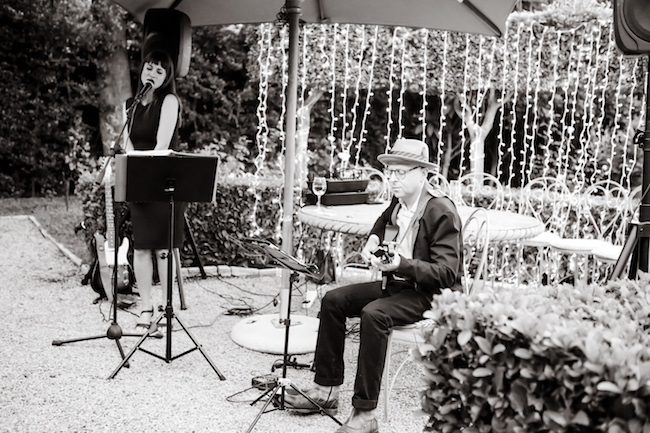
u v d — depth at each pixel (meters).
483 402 2.00
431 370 2.12
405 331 3.18
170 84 4.59
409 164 3.26
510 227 4.03
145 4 5.32
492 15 5.24
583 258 6.37
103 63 10.59
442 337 2.09
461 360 2.10
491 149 9.95
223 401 3.47
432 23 5.66
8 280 5.96
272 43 7.99
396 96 10.04
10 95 10.62
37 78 10.69
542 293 2.43
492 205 6.88
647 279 2.61
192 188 3.81
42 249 7.47
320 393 3.32
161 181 3.72
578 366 1.76
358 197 4.91
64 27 10.21
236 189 6.63
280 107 10.65
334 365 3.32
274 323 4.62
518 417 1.89
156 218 4.43
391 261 3.03
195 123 10.77
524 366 1.89
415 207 3.33
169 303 3.96
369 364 3.02
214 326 4.88
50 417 3.18
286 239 4.43
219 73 11.00
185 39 4.64
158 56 4.54
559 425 1.81
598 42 7.53
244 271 6.60
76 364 3.91
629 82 7.79
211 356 4.19
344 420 3.30
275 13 5.60
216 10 5.54
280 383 3.23
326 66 7.59
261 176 7.87
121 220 5.67
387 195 6.34
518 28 7.62
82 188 6.09
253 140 10.74
